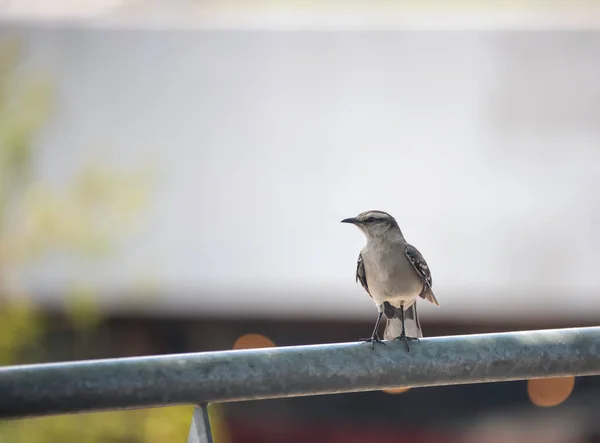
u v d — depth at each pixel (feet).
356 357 12.09
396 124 57.67
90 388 11.12
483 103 58.65
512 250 50.60
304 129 57.82
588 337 12.66
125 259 48.62
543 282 48.49
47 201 34.81
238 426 49.16
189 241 51.47
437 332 47.70
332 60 61.31
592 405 48.39
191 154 56.49
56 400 11.05
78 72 59.98
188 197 54.19
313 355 11.97
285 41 62.54
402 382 12.28
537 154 55.83
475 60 60.90
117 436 33.53
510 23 63.62
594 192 53.83
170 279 48.93
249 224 53.01
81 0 68.85
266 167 56.13
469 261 49.93
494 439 49.01
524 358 12.50
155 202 53.42
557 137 56.70
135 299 46.47
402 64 60.80
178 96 59.82
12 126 35.22
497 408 49.26
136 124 57.67
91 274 42.34
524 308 47.03
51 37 61.72
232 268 50.14
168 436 33.53
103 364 11.26
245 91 60.13
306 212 53.52
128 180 36.55
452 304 46.98
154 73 61.05
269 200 54.24
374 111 58.49
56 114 53.88
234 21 64.39
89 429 33.35
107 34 62.75
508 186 54.34
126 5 69.10
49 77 38.68
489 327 47.60
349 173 55.36
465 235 51.49
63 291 39.17
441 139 56.70
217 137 57.62
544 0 70.13
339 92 59.57
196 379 11.46
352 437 49.60
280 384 11.80
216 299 47.98
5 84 35.73
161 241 51.08
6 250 34.86
